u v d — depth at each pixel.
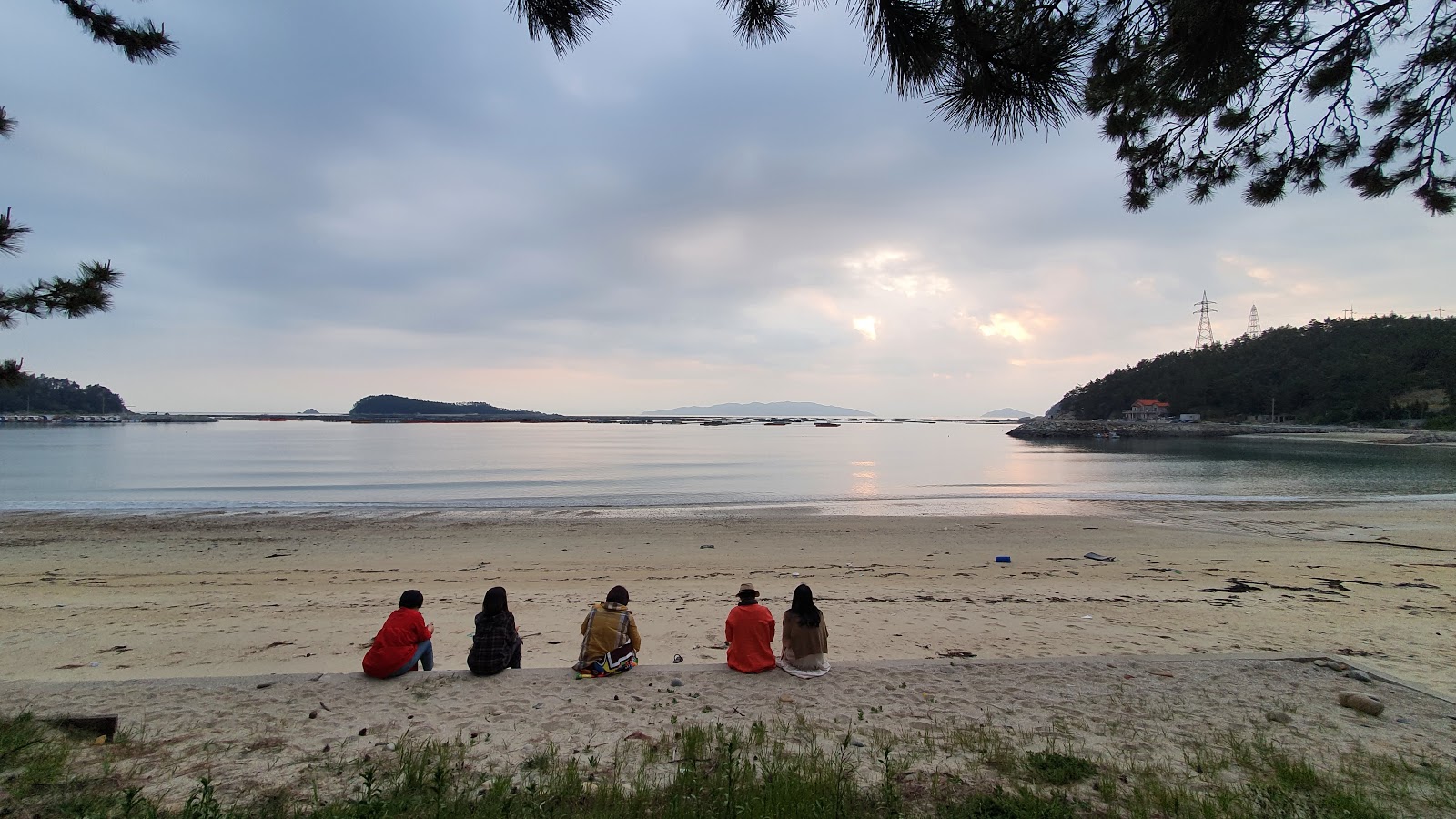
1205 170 5.45
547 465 49.38
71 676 7.72
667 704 5.65
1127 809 3.83
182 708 5.39
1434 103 4.74
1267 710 5.51
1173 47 3.94
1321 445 77.06
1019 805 3.77
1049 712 5.50
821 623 6.56
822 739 4.91
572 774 4.07
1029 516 22.77
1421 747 4.81
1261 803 3.79
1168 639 9.22
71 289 4.93
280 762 4.41
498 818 3.54
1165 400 153.62
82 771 4.20
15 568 14.45
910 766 4.40
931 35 3.38
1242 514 23.25
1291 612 10.83
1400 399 112.00
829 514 23.45
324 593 12.27
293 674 6.28
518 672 6.46
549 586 12.98
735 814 3.55
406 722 5.19
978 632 9.64
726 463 52.94
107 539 17.97
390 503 25.94
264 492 30.11
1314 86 4.82
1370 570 14.48
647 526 20.41
